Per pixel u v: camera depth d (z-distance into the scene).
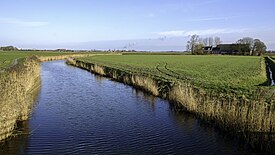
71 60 75.56
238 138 15.18
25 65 35.16
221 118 16.83
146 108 22.53
